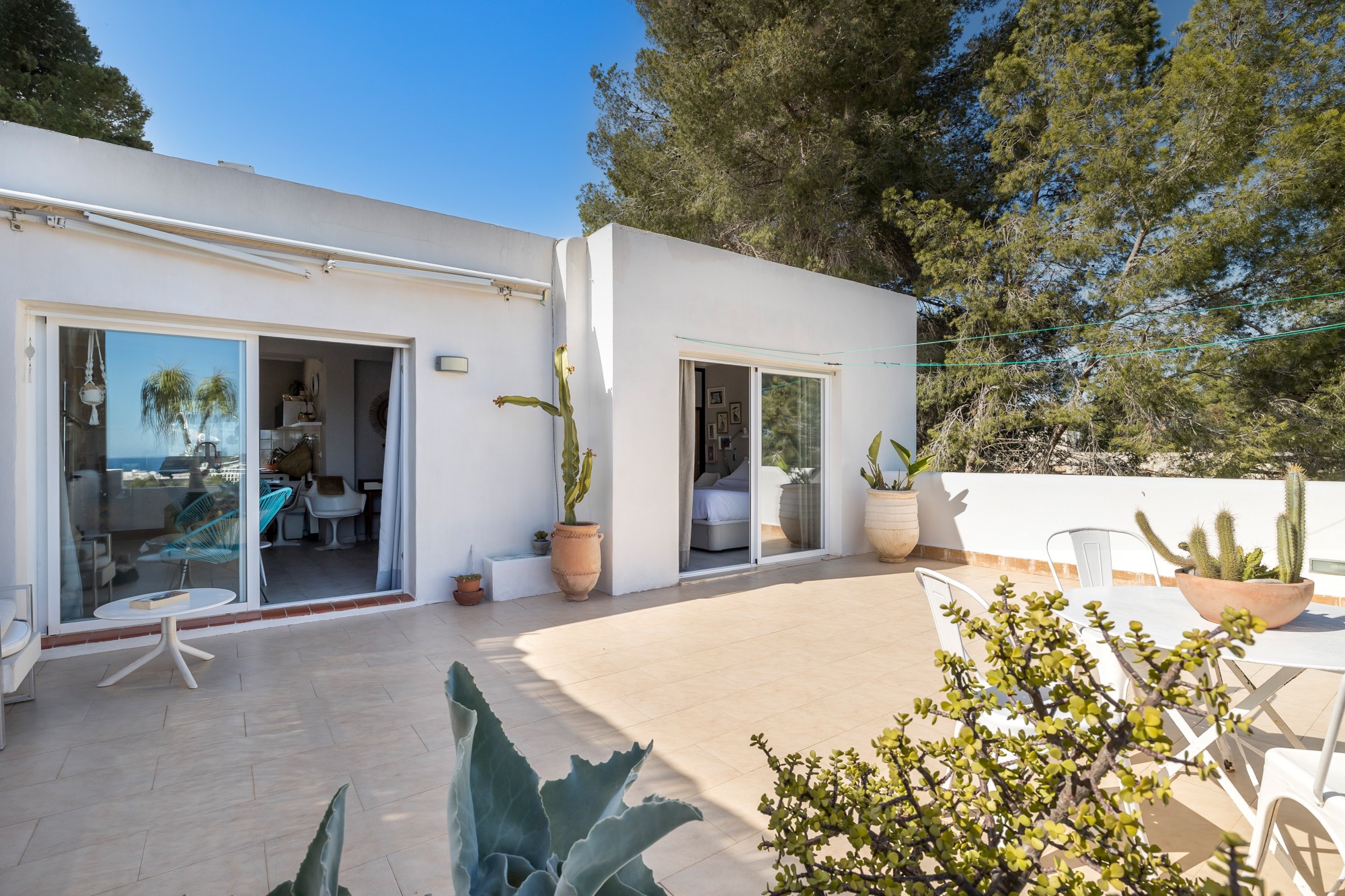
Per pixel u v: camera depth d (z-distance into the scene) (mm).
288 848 2154
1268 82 7941
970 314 9734
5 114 10406
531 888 626
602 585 5688
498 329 5645
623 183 11562
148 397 4469
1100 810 917
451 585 5387
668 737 2943
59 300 3984
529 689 3506
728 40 10023
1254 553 2180
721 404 8227
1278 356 8180
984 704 1125
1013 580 6184
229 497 4781
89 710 3221
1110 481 6031
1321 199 7797
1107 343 8789
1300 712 3242
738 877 2012
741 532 7746
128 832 2238
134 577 4473
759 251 10453
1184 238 8117
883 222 10484
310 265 4746
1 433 3854
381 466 9102
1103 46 8633
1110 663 2256
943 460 10156
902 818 1113
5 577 3863
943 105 10812
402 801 2434
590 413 5801
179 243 4219
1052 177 9594
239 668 3812
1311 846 2123
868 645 4266
